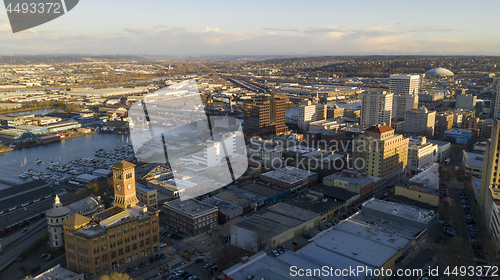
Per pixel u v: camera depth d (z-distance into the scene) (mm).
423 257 172375
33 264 176000
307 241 182625
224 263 168750
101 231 161375
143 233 177250
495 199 194500
